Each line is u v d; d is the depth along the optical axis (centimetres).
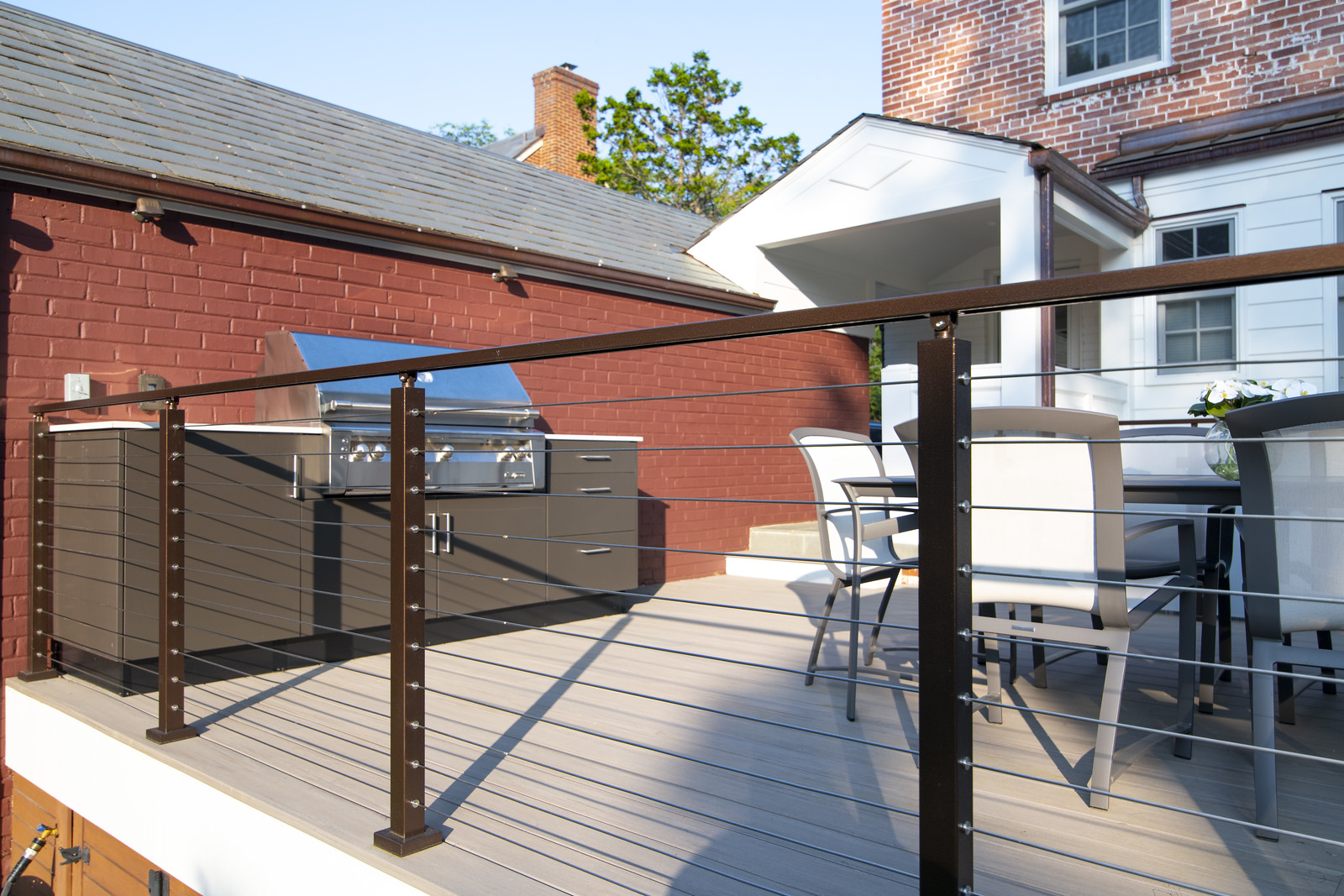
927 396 134
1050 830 210
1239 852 197
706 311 698
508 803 229
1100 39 768
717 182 2400
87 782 311
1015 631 248
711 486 697
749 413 734
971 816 132
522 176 780
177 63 604
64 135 404
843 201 662
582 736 287
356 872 203
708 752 269
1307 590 207
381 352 459
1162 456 565
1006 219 566
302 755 267
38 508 376
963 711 130
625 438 522
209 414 437
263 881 231
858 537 306
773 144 2444
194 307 433
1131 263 683
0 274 375
